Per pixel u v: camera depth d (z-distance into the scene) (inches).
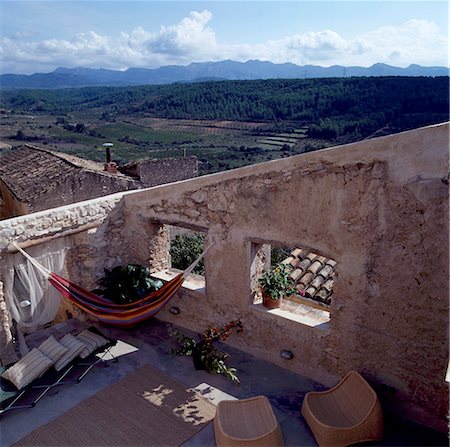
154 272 326.0
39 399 239.8
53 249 286.8
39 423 223.5
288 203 232.4
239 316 276.1
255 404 219.1
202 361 260.7
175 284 272.7
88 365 267.7
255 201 245.0
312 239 229.6
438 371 202.7
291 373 258.8
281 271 268.5
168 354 282.0
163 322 322.3
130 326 299.6
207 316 294.7
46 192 413.4
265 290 262.1
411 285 201.0
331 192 215.3
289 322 252.4
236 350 282.7
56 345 257.1
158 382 253.9
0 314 262.4
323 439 199.5
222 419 212.4
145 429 218.7
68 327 320.2
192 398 239.8
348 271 220.1
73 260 305.0
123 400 239.5
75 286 268.1
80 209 291.1
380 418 201.9
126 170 585.9
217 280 279.7
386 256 205.3
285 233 238.7
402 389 217.2
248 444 192.1
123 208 318.7
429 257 192.4
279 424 217.5
